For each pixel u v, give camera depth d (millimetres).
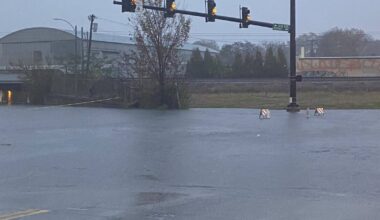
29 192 9711
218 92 62156
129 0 30422
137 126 24562
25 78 56375
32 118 30656
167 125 25000
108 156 14641
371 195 9172
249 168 12281
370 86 60938
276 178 10953
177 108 40531
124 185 10352
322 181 10539
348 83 64812
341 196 9102
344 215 7715
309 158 13836
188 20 41469
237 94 58656
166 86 41188
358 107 39781
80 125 25516
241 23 34844
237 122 26531
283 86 64688
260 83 69312
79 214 7898
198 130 22359
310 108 38656
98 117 30938
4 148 16781
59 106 45438
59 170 12297
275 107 40312
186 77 41969
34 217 7719
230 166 12625
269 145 16891
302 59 105125
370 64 101875
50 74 53812
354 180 10617
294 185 10172
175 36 41188
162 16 40719
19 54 109812
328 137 19219
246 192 9539
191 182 10609
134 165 12945
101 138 19516
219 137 19469
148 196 9250
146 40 41188
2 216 7793
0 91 61156
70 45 104125
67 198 9125
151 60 41156
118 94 44406
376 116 30344
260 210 8102
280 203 8586
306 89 61312
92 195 9375
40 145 17562
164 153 15125
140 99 42156
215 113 34094
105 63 64062
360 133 20672
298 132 21203
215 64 102500
